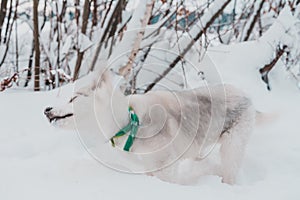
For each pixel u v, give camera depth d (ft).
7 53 23.16
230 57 19.08
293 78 19.62
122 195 8.61
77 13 20.24
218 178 10.97
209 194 8.95
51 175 9.82
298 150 13.26
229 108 11.60
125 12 18.49
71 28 21.21
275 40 19.07
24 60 21.11
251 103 11.98
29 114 14.89
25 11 22.88
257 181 11.42
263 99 17.28
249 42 19.80
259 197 9.05
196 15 17.28
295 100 18.04
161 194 8.73
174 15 17.87
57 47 20.63
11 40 23.90
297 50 19.07
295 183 10.28
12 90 18.47
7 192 8.67
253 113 11.93
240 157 11.72
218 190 9.31
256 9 21.04
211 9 16.39
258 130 14.73
